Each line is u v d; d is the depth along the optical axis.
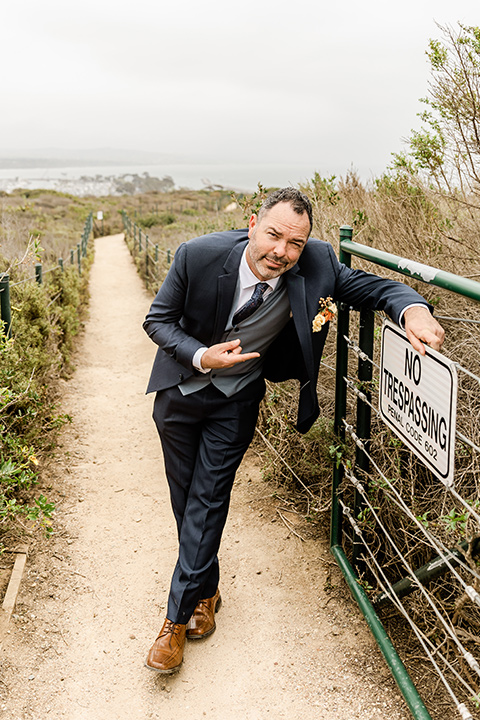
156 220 38.50
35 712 2.19
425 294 3.16
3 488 3.08
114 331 9.27
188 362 2.27
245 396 2.43
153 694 2.29
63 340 7.35
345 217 3.98
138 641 2.57
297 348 2.42
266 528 3.36
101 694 2.29
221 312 2.26
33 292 5.48
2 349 3.48
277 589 2.88
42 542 3.23
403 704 2.18
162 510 3.67
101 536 3.36
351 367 3.31
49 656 2.46
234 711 2.21
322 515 3.28
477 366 2.68
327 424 3.10
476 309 2.88
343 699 2.23
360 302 2.30
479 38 2.86
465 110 2.97
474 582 1.95
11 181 170.25
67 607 2.76
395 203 3.53
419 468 2.62
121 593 2.88
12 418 3.77
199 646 2.54
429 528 2.33
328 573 2.94
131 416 5.34
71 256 12.32
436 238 3.25
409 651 2.43
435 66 2.99
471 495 2.32
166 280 2.35
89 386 6.25
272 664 2.42
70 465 4.22
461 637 2.20
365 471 2.52
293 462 3.64
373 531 2.58
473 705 2.11
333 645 2.50
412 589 2.31
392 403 2.13
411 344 1.91
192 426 2.48
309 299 2.23
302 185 4.70
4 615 2.63
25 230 13.86
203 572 2.37
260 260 2.11
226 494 2.44
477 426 2.40
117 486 3.97
